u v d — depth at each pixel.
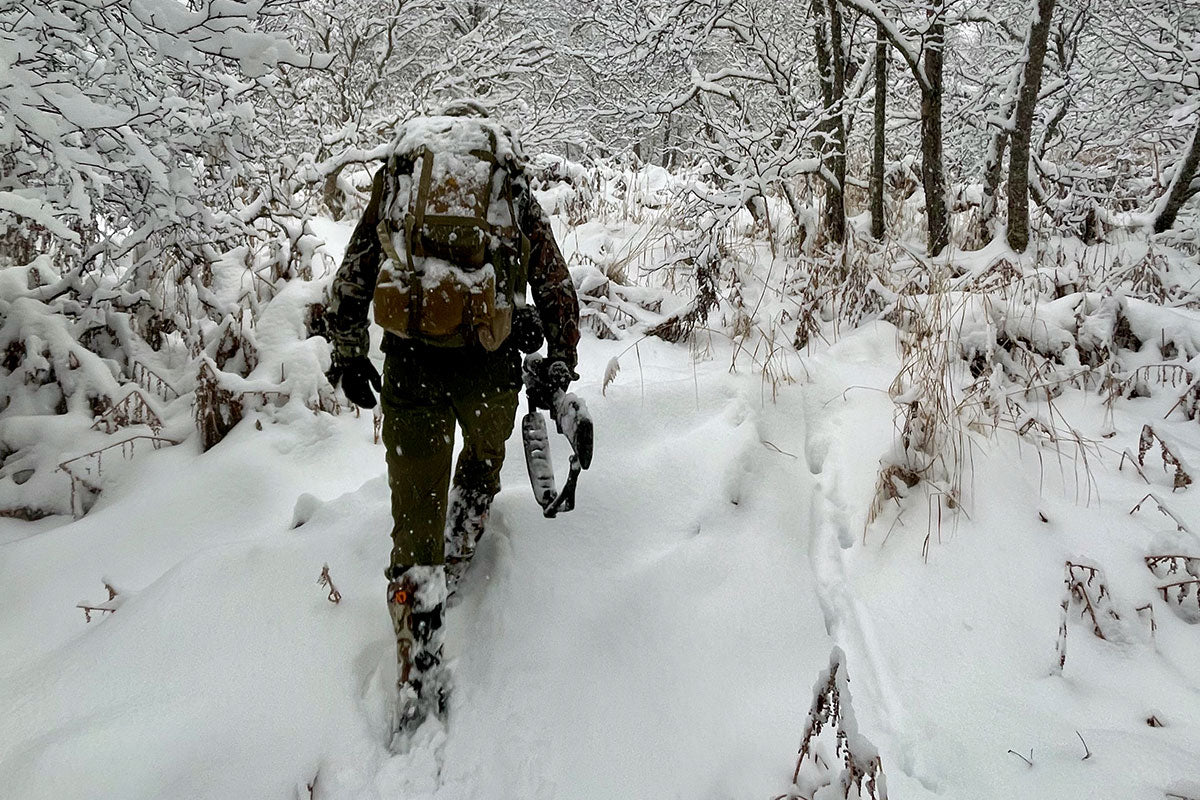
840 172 5.77
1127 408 3.58
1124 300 3.99
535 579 2.47
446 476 2.19
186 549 3.02
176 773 1.87
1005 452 3.09
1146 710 2.06
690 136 6.05
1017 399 3.69
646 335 4.46
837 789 1.86
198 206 3.85
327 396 3.83
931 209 5.61
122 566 2.92
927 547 2.71
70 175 2.83
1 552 2.96
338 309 2.24
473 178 2.12
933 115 5.43
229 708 2.04
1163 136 6.88
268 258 4.84
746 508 2.93
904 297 4.34
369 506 2.90
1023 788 1.85
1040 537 2.69
